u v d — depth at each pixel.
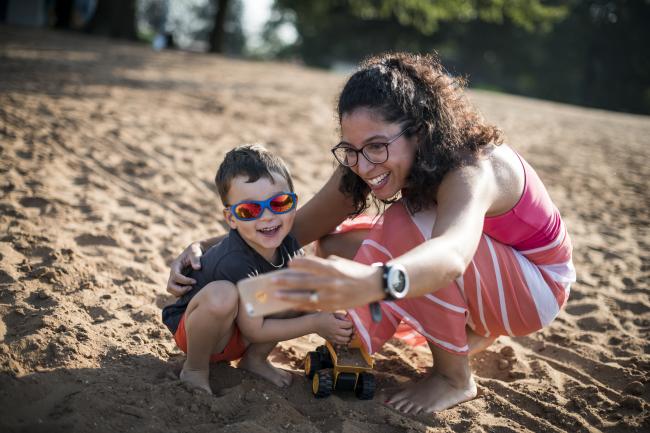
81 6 36.19
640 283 4.48
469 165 2.49
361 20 59.53
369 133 2.49
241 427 2.36
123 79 11.95
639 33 58.84
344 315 2.83
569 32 61.12
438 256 2.11
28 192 4.80
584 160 9.09
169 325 2.86
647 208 6.62
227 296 2.56
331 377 2.76
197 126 8.24
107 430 2.31
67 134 6.70
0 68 10.84
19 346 2.80
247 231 2.72
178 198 5.37
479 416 2.73
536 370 3.26
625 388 3.08
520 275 2.78
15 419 2.32
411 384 2.93
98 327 3.13
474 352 3.09
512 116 13.85
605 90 60.31
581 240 5.41
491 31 61.31
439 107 2.53
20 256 3.75
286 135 8.50
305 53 66.44
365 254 2.78
